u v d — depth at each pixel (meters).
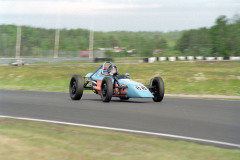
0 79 43.91
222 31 177.00
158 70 49.59
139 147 9.42
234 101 21.30
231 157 8.62
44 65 71.31
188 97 24.53
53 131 11.48
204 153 8.92
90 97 23.55
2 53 186.75
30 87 36.12
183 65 62.62
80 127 12.33
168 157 8.52
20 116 14.96
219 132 11.74
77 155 8.56
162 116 14.89
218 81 35.47
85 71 51.06
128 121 13.66
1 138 10.09
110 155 8.59
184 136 11.05
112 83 19.22
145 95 18.05
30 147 9.20
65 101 20.50
